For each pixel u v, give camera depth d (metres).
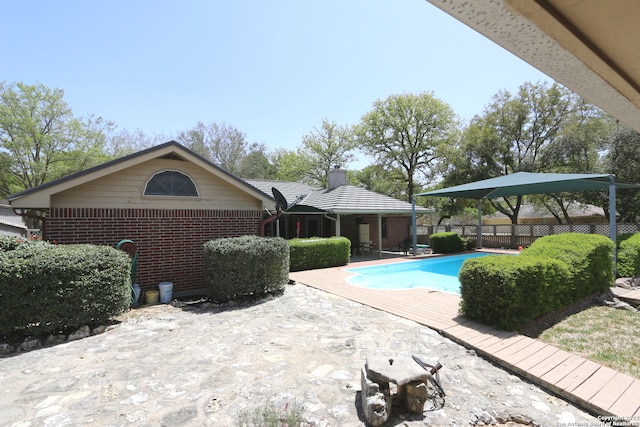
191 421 2.94
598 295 7.34
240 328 5.50
